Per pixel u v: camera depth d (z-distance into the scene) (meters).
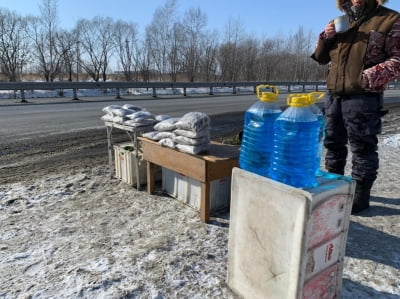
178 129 3.09
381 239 2.75
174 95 18.67
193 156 2.96
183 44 31.89
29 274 2.21
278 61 40.12
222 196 3.27
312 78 41.53
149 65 31.89
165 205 3.39
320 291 1.80
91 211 3.24
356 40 2.67
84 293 2.01
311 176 1.73
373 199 3.59
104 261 2.36
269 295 1.82
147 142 3.52
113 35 30.41
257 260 1.85
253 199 1.81
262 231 1.78
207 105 12.84
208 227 2.92
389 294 2.06
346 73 2.78
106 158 5.20
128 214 3.18
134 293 2.03
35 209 3.27
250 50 36.69
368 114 2.83
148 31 31.30
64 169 4.61
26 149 5.69
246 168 2.02
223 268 2.31
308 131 1.71
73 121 8.54
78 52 29.22
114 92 18.86
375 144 3.05
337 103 3.08
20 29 26.53
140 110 4.11
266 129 1.95
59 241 2.65
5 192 3.67
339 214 1.73
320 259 1.72
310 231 1.58
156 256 2.44
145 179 3.93
